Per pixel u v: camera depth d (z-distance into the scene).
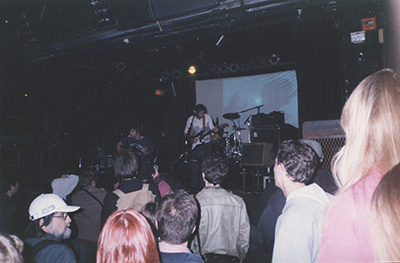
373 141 0.74
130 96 10.52
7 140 7.91
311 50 4.95
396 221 0.54
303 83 5.02
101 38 6.20
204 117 7.00
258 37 7.97
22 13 6.65
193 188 6.49
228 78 10.55
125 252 0.99
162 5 5.06
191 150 6.89
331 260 0.71
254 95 10.27
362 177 0.73
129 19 5.39
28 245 1.73
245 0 4.76
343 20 4.34
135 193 2.42
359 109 0.79
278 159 1.42
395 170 0.58
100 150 9.23
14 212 2.72
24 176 2.95
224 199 2.18
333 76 4.83
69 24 6.32
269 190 2.46
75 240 2.50
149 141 6.86
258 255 2.41
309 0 4.41
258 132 8.62
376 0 4.09
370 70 4.19
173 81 11.06
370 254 0.66
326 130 2.99
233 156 7.90
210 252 2.13
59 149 8.65
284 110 9.91
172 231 1.39
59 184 2.86
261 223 2.18
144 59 9.55
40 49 6.97
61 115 9.32
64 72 9.30
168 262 1.35
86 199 2.57
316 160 1.39
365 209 0.68
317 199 1.24
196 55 9.07
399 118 0.73
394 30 4.04
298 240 1.14
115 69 9.93
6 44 7.20
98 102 10.03
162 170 8.44
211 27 5.23
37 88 8.95
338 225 0.72
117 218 1.04
